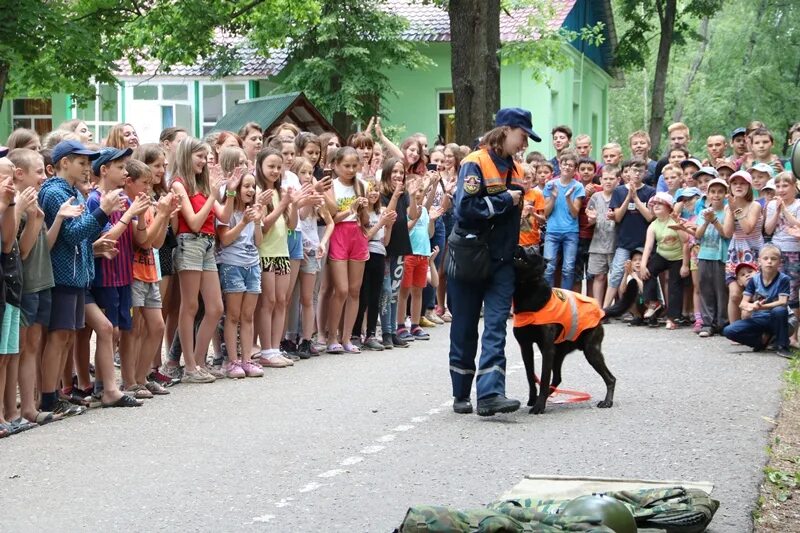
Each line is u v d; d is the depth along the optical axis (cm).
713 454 816
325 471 770
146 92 4031
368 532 635
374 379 1141
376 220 1362
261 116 1898
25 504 698
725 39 5194
